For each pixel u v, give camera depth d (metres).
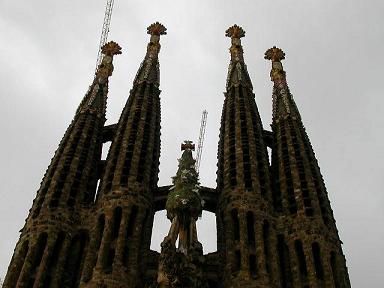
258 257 63.66
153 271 64.69
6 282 60.72
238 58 99.44
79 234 67.25
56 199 68.75
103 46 100.75
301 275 63.62
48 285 61.75
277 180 76.19
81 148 76.56
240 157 75.44
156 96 88.75
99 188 73.94
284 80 95.38
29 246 63.44
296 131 81.38
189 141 70.69
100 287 59.50
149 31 106.12
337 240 67.38
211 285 65.19
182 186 61.03
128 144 76.69
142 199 69.88
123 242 64.06
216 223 72.00
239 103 86.19
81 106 85.38
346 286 62.97
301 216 68.56
